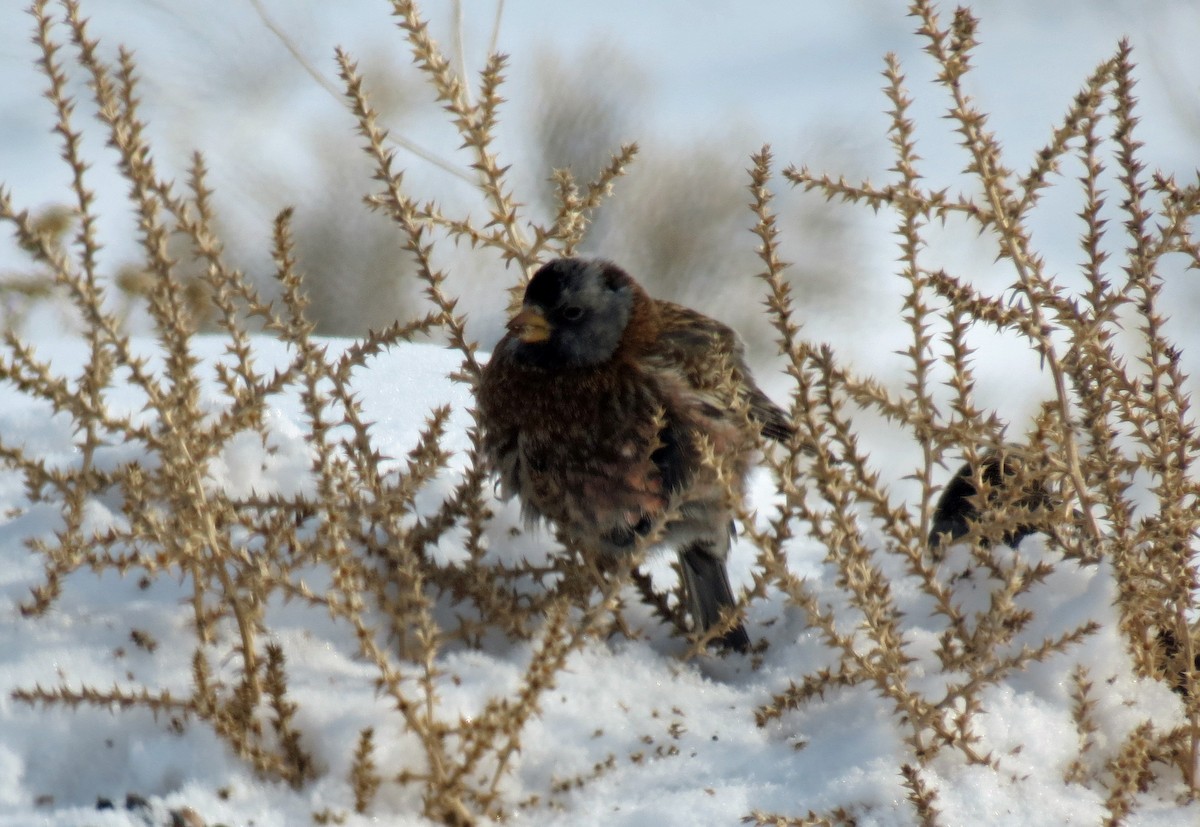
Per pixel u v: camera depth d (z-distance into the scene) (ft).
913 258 20.36
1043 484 21.89
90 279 17.97
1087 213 19.85
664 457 25.13
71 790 16.48
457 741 17.31
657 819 16.46
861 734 17.94
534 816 16.81
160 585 19.81
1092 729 17.92
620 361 25.27
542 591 22.30
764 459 18.80
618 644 21.09
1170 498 19.26
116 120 17.63
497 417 25.67
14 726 16.71
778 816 16.08
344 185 56.80
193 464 17.60
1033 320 20.06
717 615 21.88
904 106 20.01
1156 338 19.76
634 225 56.95
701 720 18.98
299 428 28.22
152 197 17.94
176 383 18.10
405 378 32.96
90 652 18.20
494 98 22.63
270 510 21.86
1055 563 20.52
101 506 21.50
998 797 16.85
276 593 19.89
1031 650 18.17
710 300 56.70
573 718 18.52
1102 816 16.66
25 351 18.76
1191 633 19.40
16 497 23.50
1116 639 18.89
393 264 56.24
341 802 16.28
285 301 19.71
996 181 19.98
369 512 19.48
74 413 18.88
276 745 17.10
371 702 17.62
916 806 16.22
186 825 15.61
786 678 20.31
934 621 20.51
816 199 58.75
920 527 21.21
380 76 60.75
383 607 18.67
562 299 25.04
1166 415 19.74
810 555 25.49
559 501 24.90
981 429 20.34
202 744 16.61
